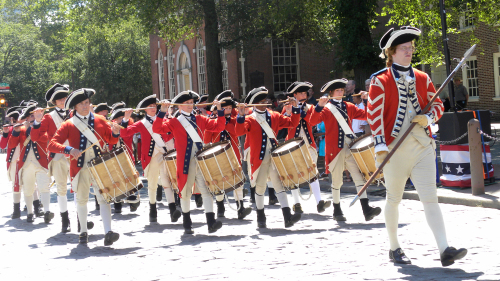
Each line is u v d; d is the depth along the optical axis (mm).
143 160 9148
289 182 7477
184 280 5254
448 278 4738
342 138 7977
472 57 27234
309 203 10047
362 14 18688
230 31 22984
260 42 23406
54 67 54969
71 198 13195
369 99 5184
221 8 22625
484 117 9914
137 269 5871
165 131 7820
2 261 6805
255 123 7820
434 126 14047
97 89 42469
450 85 10164
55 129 8648
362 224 7707
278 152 7465
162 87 37375
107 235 7148
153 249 6902
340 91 8117
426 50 22312
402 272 5027
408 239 6418
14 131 9906
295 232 7422
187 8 22656
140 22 23141
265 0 20781
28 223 9852
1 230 9250
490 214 7770
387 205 5336
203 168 7316
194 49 32562
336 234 7074
